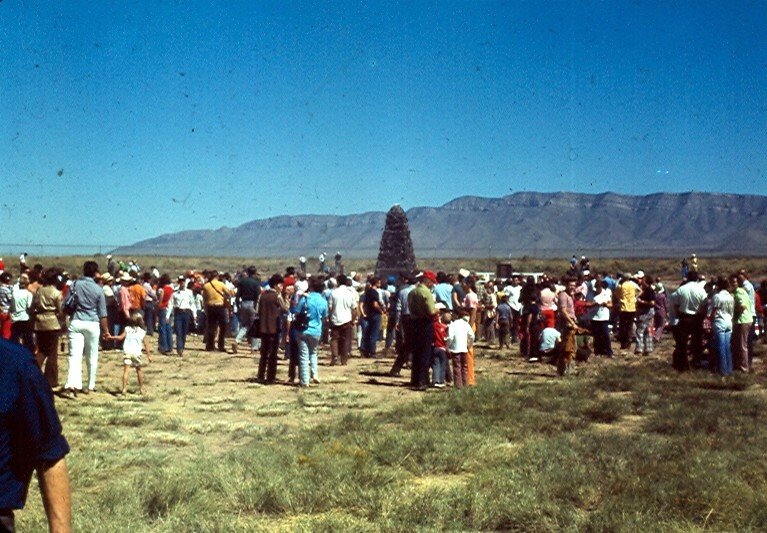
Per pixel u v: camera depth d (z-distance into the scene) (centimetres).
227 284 3166
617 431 1231
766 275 10044
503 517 776
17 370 327
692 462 936
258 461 986
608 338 2483
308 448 1077
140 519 762
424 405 1461
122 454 1054
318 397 1652
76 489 898
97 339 1641
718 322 1905
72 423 1293
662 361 2252
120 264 4194
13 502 326
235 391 1731
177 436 1199
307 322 1828
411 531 728
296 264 13188
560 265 11794
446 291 2209
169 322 2530
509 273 4431
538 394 1562
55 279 1595
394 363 2250
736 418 1277
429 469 989
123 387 1638
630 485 850
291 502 829
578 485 860
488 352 2670
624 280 2739
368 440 1108
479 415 1345
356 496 846
